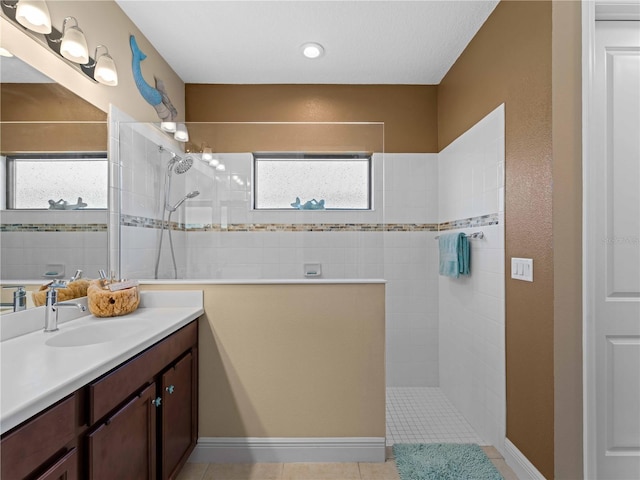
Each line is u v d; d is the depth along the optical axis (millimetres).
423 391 3066
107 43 2002
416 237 3176
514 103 1962
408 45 2572
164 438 1533
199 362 1964
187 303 1965
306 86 3174
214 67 2871
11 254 1378
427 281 3172
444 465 1943
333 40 2502
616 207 1679
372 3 2121
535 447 1771
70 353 1190
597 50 1693
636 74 1693
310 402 1965
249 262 2270
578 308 1660
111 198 1980
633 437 1685
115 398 1187
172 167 2240
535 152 1776
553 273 1654
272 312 1962
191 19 2250
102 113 1952
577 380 1662
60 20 1645
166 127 2230
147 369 1399
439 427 2430
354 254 2246
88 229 1811
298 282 1962
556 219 1654
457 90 2760
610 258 1677
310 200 2250
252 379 1963
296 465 1939
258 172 2260
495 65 2164
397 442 2221
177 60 2760
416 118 3201
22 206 1439
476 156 2418
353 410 1967
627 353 1686
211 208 2264
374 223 2244
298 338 1965
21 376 990
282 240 2256
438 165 3182
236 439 1961
